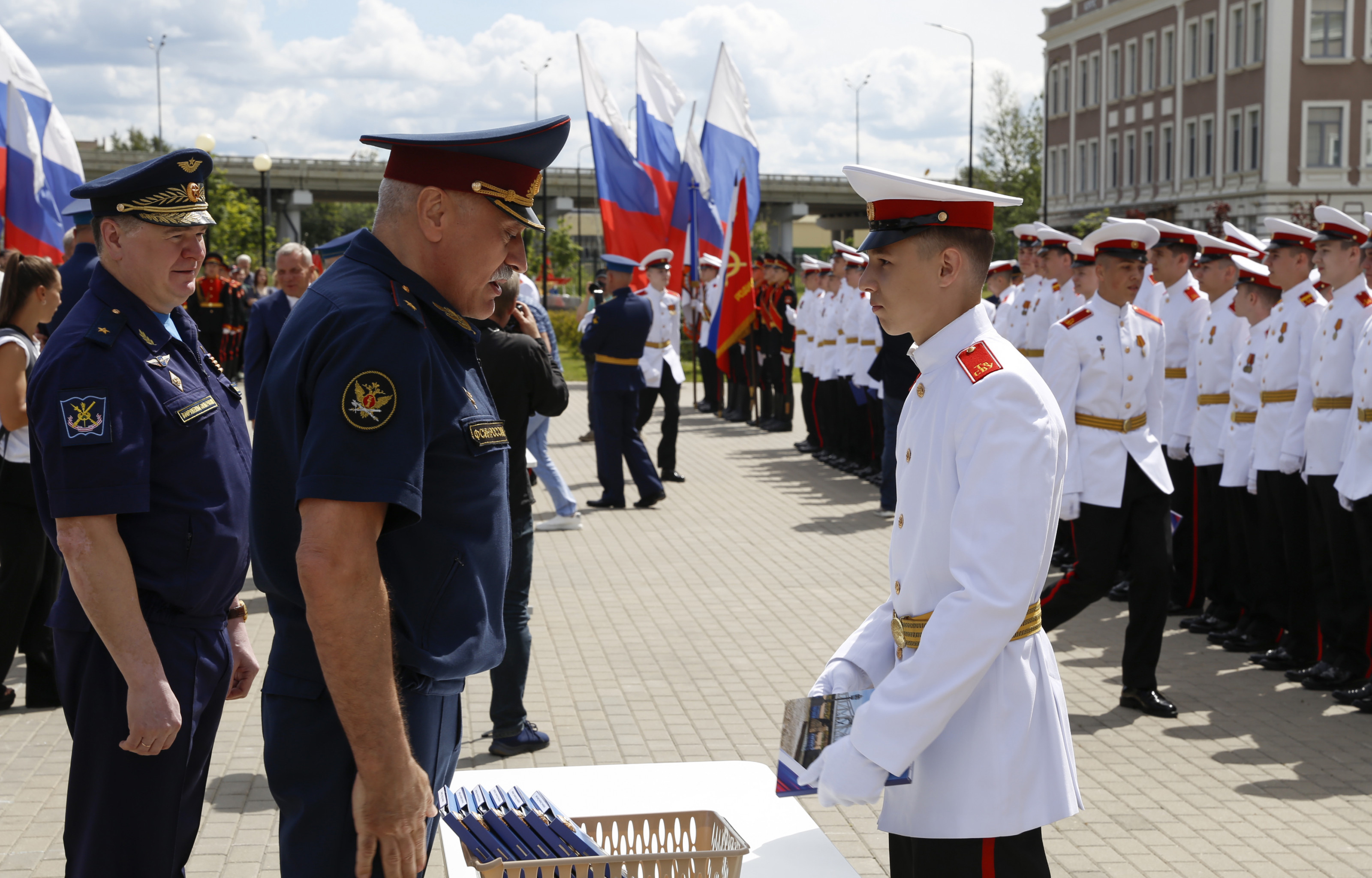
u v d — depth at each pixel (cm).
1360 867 412
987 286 1323
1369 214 608
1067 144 6494
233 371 2228
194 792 327
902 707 236
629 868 236
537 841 244
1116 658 663
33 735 541
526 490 518
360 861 211
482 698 596
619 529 1040
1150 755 522
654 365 1244
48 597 575
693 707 580
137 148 7700
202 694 317
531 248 5425
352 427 203
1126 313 589
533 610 766
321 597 200
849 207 7725
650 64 1692
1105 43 6106
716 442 1644
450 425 220
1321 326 616
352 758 224
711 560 912
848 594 802
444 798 251
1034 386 245
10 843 429
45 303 547
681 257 1730
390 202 223
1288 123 4975
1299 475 638
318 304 216
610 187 1617
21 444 546
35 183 1038
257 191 6681
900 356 1042
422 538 220
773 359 1734
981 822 246
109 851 312
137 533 306
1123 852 426
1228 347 720
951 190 250
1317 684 609
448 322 222
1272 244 658
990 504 237
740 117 1675
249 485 331
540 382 512
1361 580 595
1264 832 442
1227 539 711
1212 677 634
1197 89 5428
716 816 269
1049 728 256
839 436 1388
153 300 316
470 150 219
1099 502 573
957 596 236
